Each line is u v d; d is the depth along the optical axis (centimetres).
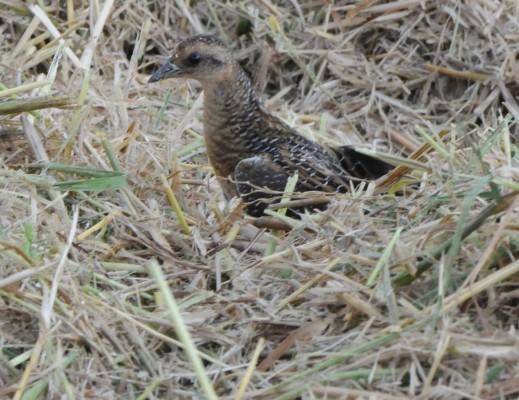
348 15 2038
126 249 1380
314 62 2022
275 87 2045
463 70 1972
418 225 1314
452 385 1067
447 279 1152
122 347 1151
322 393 1065
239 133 1532
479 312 1135
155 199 1509
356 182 1556
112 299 1224
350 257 1234
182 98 1883
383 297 1169
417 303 1178
